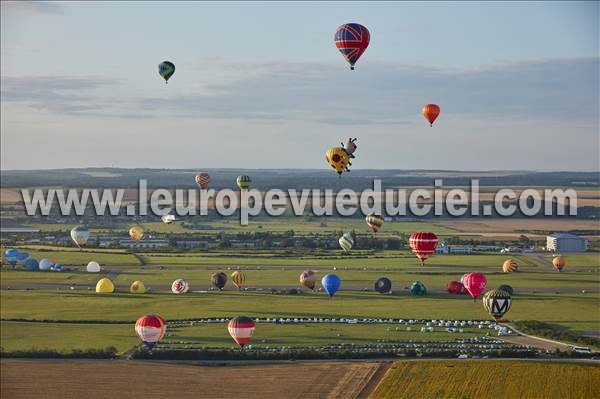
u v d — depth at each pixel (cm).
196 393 11825
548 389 12081
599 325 17375
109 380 12450
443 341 15412
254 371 13000
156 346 14700
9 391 11881
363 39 17538
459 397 11712
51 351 14188
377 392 11894
